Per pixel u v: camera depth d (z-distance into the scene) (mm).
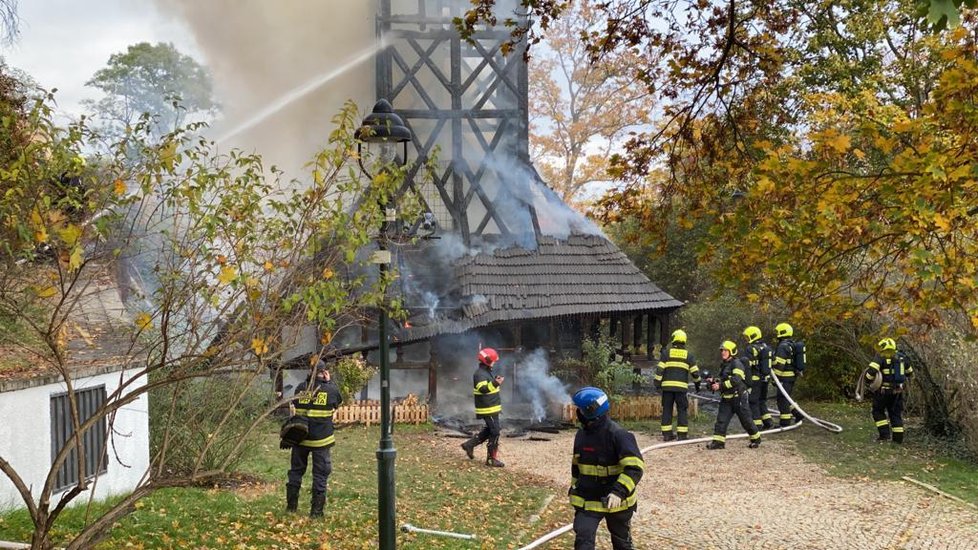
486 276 20719
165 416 11938
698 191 9148
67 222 5199
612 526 7645
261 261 6086
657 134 9859
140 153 5578
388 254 7617
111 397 5695
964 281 7387
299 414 10008
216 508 10062
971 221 7457
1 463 5434
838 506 11773
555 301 20547
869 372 16703
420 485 12859
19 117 5395
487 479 13531
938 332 16391
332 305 6320
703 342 26250
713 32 9867
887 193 6840
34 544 5555
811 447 16406
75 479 10508
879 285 8336
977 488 13000
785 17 10172
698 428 18828
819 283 8141
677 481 13492
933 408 17203
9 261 5328
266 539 8812
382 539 8367
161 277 5754
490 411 14664
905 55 24328
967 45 6863
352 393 19344
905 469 14359
